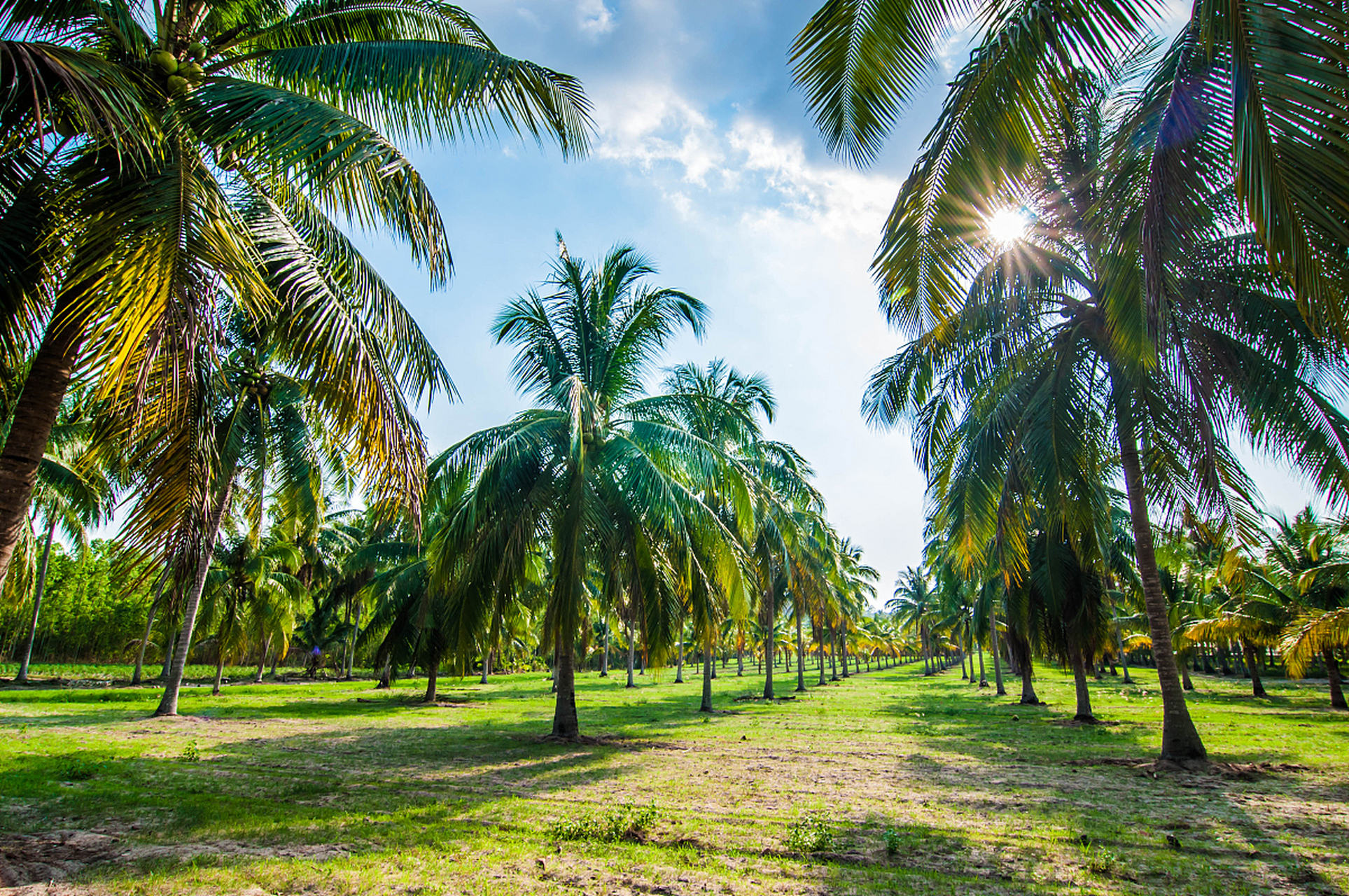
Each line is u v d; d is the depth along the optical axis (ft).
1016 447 37.17
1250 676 172.35
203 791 25.63
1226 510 34.81
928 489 42.16
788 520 68.64
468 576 40.91
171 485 18.35
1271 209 10.27
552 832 20.21
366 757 35.24
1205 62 14.25
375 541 95.55
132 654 163.84
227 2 20.68
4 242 15.01
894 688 128.98
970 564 39.50
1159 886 16.12
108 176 15.43
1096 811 23.93
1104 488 46.73
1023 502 37.24
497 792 26.50
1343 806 24.79
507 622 48.62
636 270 47.73
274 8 21.99
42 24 16.44
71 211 15.57
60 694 78.89
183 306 14.28
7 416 17.79
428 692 82.38
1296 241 10.10
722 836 20.21
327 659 163.63
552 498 44.04
